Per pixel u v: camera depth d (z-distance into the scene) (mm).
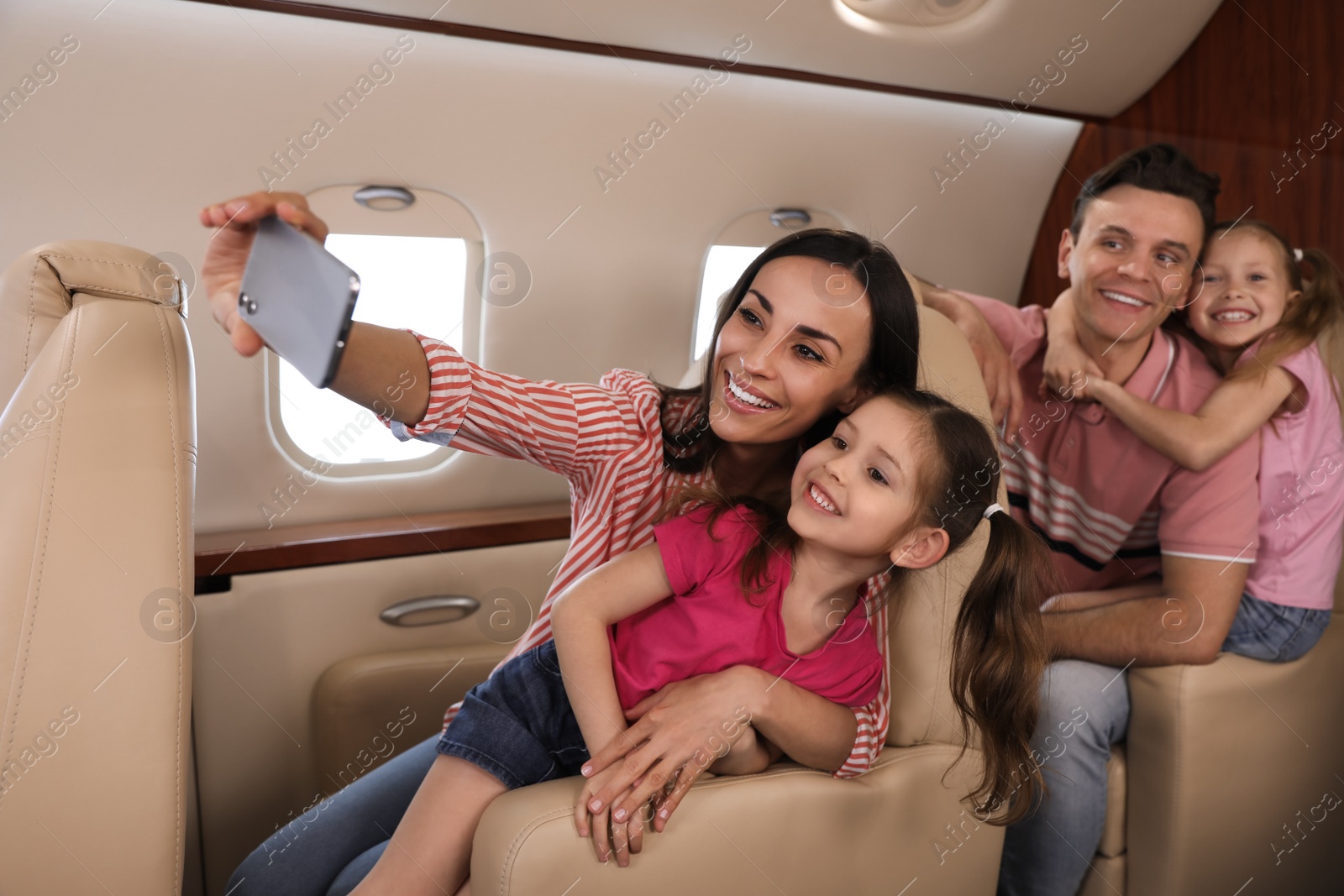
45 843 906
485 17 1449
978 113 1989
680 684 1051
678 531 1112
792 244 1182
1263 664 1552
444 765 1078
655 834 970
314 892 1225
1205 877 1521
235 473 1684
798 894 1073
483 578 1800
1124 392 1623
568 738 1113
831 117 1858
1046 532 1849
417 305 1729
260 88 1450
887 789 1133
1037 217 2230
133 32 1338
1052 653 1589
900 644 1257
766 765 1098
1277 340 1602
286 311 759
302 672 1679
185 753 985
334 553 1673
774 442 1228
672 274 1905
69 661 926
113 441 986
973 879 1247
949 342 1394
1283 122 1732
